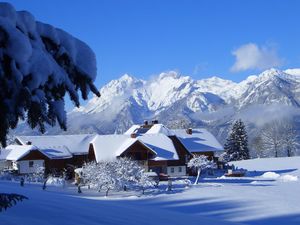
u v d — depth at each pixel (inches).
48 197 1027.3
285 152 4886.8
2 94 240.8
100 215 596.4
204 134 2960.1
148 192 1670.8
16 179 2194.9
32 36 262.5
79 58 290.4
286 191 1611.7
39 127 256.5
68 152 2561.5
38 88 257.8
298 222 1003.3
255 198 1407.5
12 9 253.0
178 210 1214.9
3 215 474.0
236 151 4131.4
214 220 741.9
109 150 2343.8
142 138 2411.4
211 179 2301.9
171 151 2374.5
